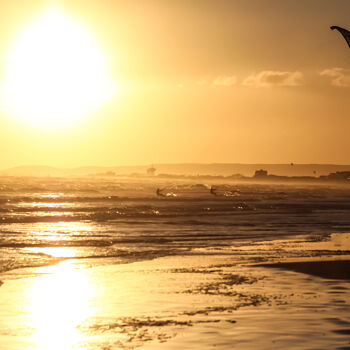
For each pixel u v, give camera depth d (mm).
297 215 147500
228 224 111312
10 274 45656
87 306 32531
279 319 28578
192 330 26516
